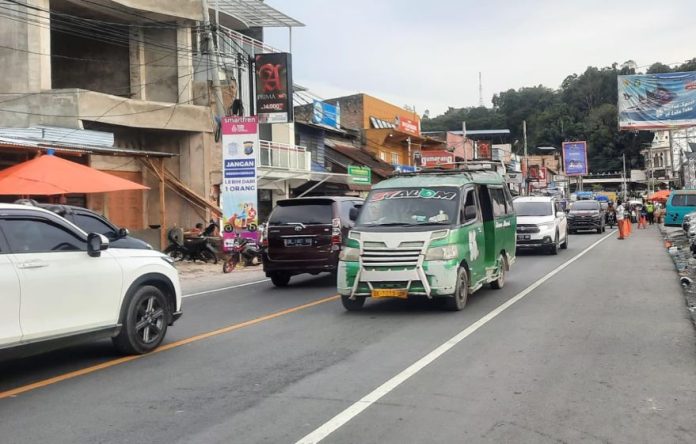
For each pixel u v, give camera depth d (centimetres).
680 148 5669
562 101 11412
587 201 3638
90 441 486
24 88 2058
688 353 738
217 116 2361
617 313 1006
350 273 1020
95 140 1955
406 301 1162
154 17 2464
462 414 533
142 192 2523
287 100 2469
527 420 517
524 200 2292
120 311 750
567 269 1683
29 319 631
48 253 666
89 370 705
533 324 921
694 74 3978
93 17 2428
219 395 601
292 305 1173
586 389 601
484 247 1179
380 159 4309
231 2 2847
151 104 2370
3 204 652
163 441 483
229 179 2053
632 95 4094
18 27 2053
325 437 484
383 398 580
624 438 476
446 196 1081
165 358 759
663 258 1942
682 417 521
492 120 10431
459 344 796
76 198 2247
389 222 1061
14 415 551
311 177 3244
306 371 684
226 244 2042
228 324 985
